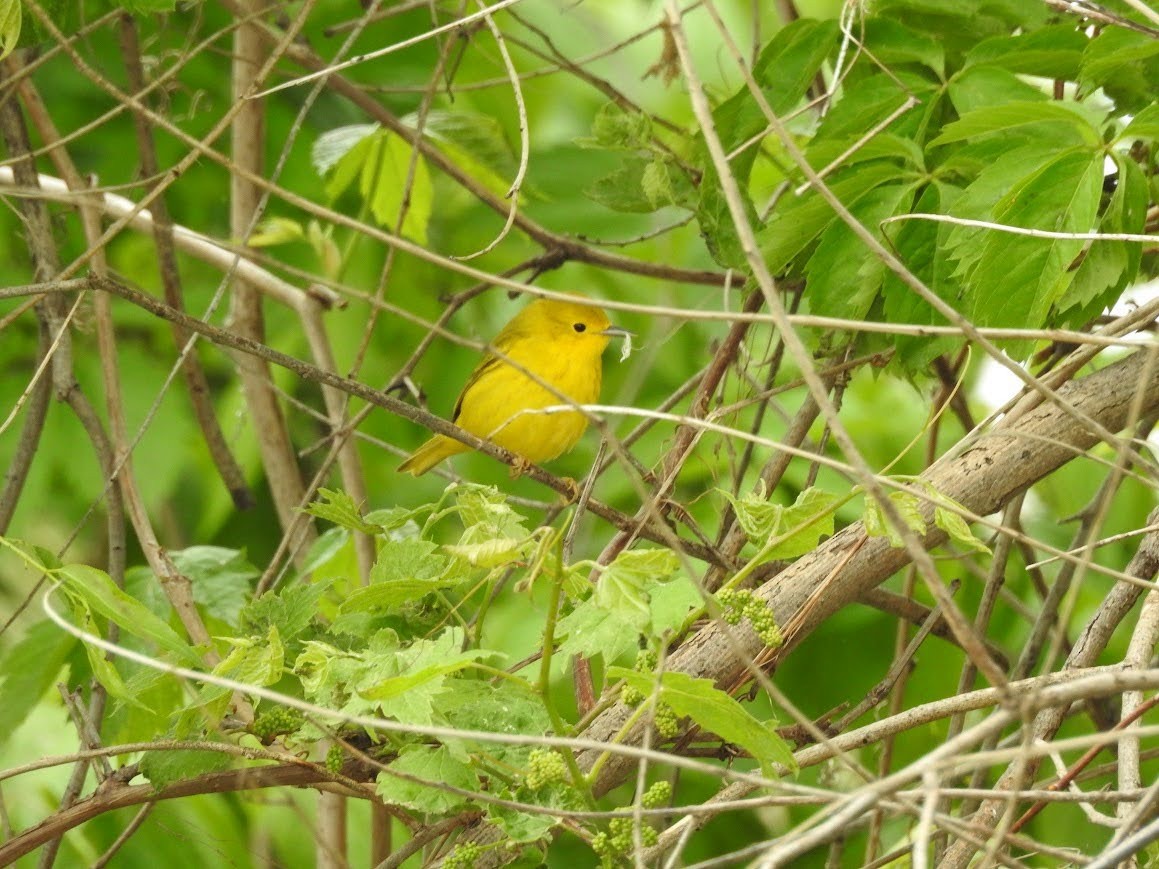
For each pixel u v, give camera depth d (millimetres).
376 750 6848
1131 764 6477
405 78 13641
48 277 9172
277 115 13375
